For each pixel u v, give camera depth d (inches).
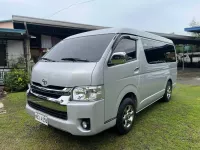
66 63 112.8
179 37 675.4
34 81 121.9
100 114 101.9
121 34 127.0
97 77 99.6
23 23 372.2
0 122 155.6
